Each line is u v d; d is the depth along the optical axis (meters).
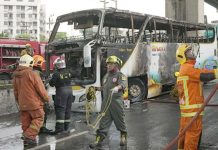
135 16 14.64
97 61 12.42
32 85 8.27
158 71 16.14
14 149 8.16
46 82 12.99
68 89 9.56
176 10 36.47
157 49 16.08
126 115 11.93
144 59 15.11
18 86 8.38
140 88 15.04
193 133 6.09
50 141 8.73
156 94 16.06
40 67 9.09
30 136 8.33
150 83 15.56
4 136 9.43
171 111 12.54
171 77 17.25
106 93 7.97
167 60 16.91
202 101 6.19
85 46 11.98
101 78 12.45
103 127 8.00
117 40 13.94
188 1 35.81
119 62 8.02
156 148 7.88
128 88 14.67
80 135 9.29
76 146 8.25
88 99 10.16
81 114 12.45
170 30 17.33
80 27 13.45
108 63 7.94
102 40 12.62
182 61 6.27
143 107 13.61
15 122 11.34
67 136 9.21
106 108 7.96
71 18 13.63
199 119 6.10
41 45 31.92
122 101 7.98
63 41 13.23
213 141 8.27
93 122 10.83
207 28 20.98
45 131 9.59
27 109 8.27
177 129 9.65
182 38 18.61
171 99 15.47
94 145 8.02
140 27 15.41
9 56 30.41
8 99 12.99
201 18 36.12
